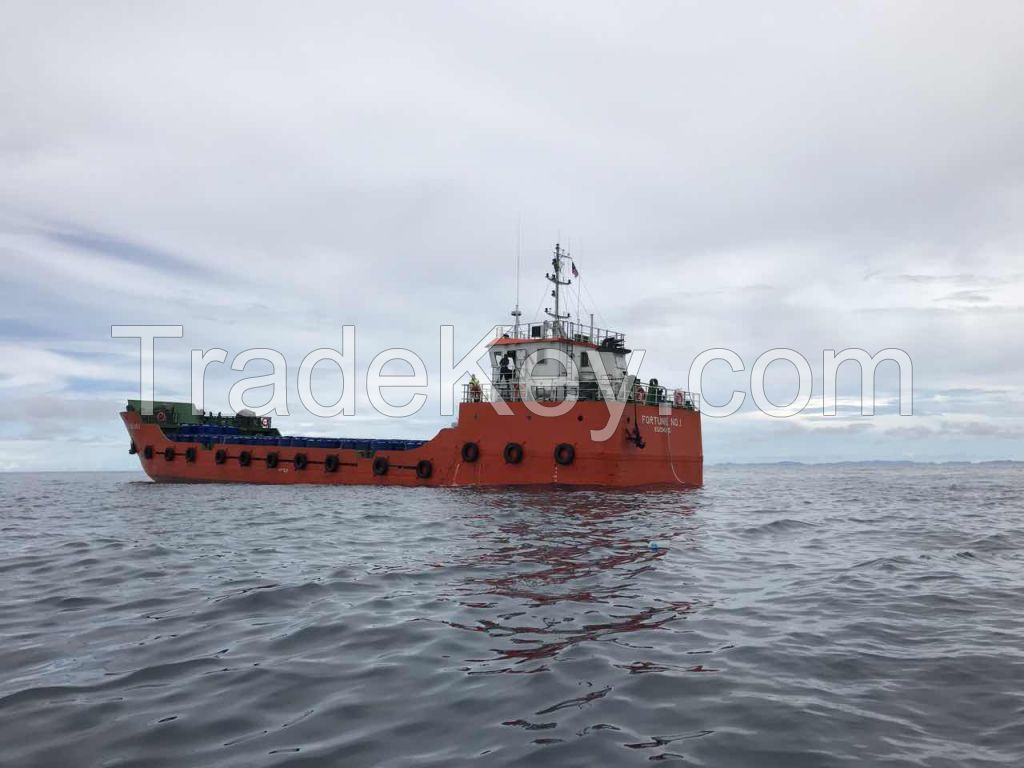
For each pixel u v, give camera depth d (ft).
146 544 53.21
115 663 24.41
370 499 89.51
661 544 51.57
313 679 22.52
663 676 22.79
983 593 35.94
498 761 16.81
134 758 17.07
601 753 17.22
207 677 22.80
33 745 17.81
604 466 96.32
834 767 16.51
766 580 39.24
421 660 24.38
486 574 39.96
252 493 104.68
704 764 16.65
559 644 26.32
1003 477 273.75
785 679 22.61
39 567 44.45
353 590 35.86
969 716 19.53
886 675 23.00
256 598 33.88
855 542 56.08
